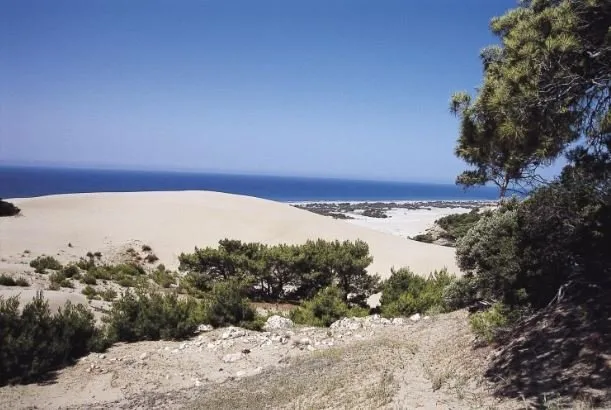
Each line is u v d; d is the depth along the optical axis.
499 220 10.41
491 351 7.80
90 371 10.95
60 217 35.69
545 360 6.55
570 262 8.95
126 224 35.09
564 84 5.41
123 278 23.80
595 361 5.95
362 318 15.13
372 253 33.84
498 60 6.90
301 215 41.47
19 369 10.57
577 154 7.40
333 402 7.45
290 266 22.69
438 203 146.88
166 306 14.20
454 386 6.91
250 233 35.88
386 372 8.18
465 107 7.03
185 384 10.34
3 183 171.62
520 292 8.87
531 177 7.71
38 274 21.66
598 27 5.46
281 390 8.68
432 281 18.12
